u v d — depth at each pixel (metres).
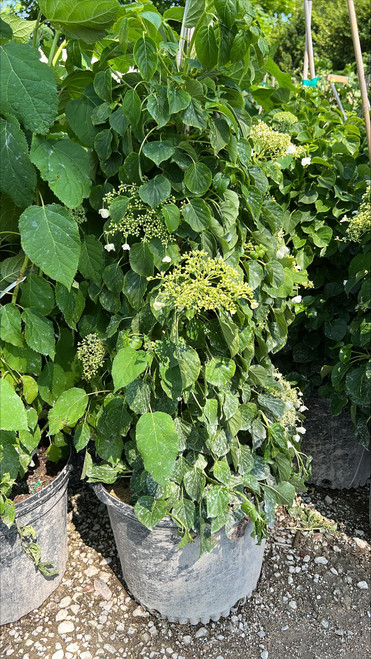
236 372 1.09
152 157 0.87
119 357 0.93
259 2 4.58
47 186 0.97
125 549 1.17
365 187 1.47
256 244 1.09
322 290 1.61
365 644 1.18
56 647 1.17
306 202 1.46
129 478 1.25
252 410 1.11
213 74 0.96
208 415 1.00
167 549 1.10
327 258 1.56
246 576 1.22
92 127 0.96
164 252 0.94
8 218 1.02
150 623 1.23
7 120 0.84
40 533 1.17
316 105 1.84
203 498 1.09
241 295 0.91
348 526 1.55
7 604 1.19
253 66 1.14
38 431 1.12
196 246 0.95
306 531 1.52
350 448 1.66
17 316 0.99
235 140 0.94
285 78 1.36
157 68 0.89
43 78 0.83
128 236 1.00
